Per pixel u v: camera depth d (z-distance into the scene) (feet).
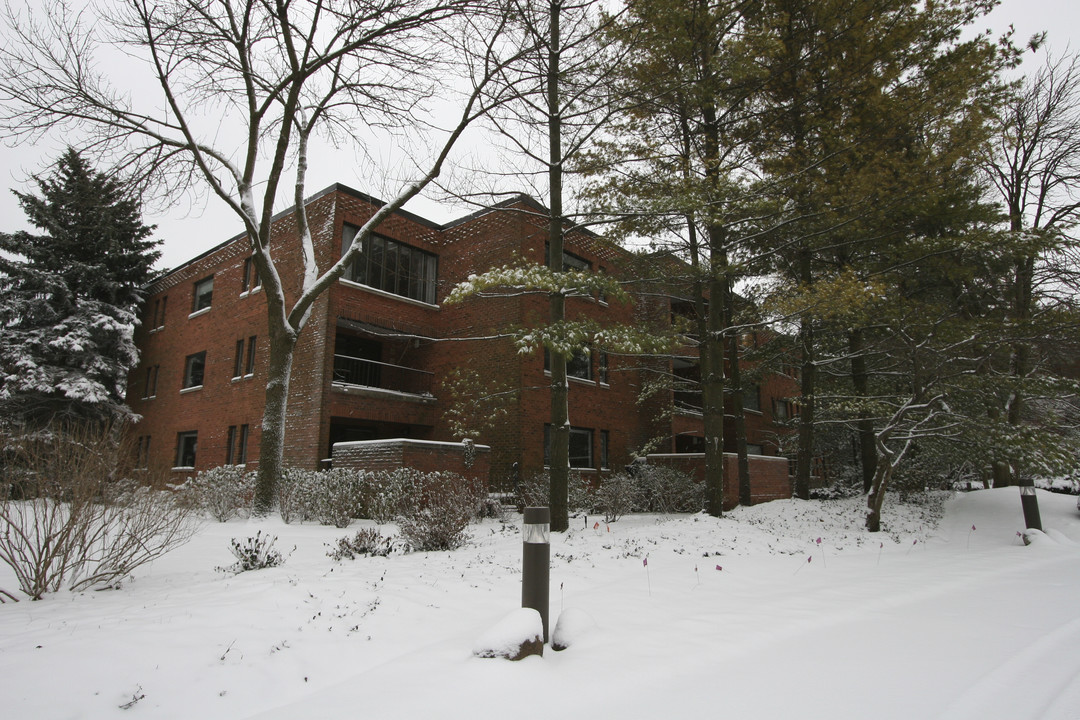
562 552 26.68
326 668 12.44
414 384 62.28
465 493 39.99
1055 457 37.01
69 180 41.52
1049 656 13.14
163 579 20.62
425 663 12.39
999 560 28.86
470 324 59.00
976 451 44.19
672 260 42.83
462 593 18.21
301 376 54.70
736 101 38.04
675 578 22.22
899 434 43.57
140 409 79.10
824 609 17.71
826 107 39.22
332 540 30.14
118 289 75.97
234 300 66.59
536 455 54.90
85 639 12.90
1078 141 54.85
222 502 39.63
